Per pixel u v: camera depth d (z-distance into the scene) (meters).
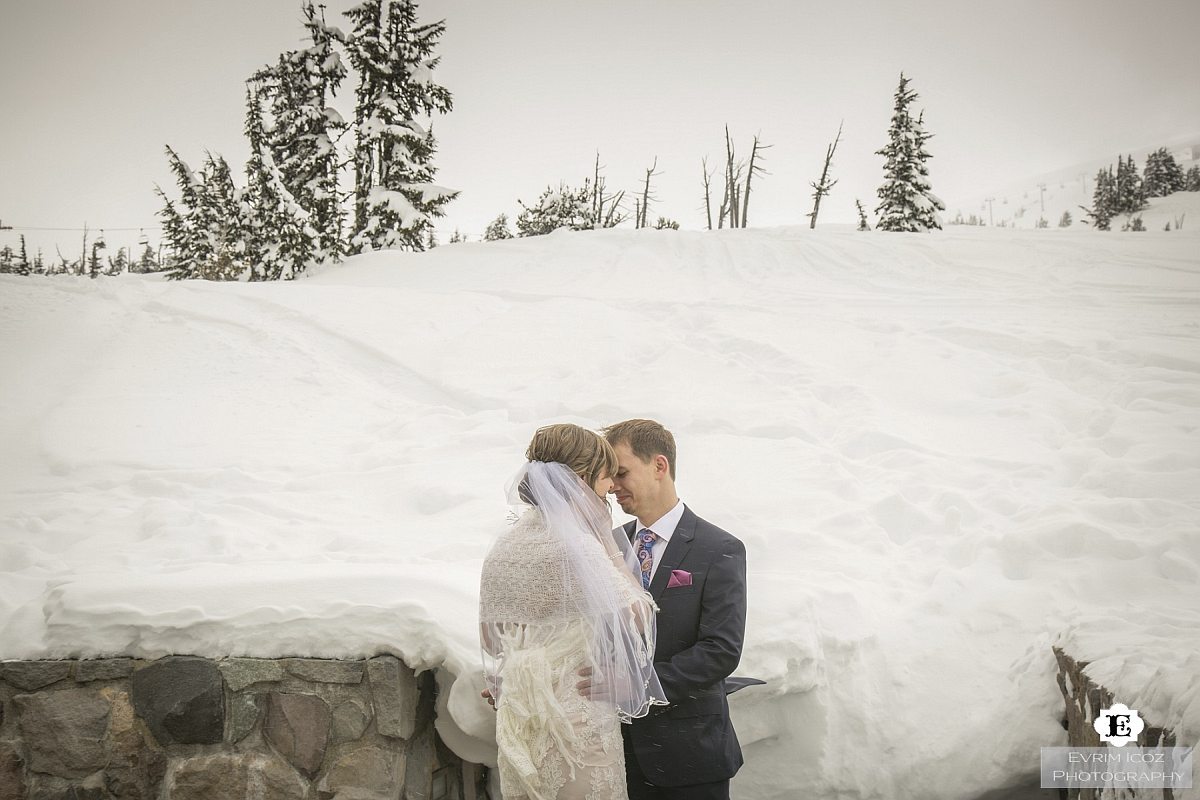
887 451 7.47
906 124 41.88
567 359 10.32
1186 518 5.44
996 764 3.94
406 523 6.14
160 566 5.02
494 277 19.91
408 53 33.62
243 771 3.81
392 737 3.72
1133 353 9.41
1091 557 5.09
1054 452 7.23
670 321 12.27
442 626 3.76
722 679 3.09
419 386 9.91
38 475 7.33
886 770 4.03
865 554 5.59
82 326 11.22
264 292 13.32
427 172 33.47
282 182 30.48
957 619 4.66
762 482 6.76
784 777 4.05
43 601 4.17
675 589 3.19
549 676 2.87
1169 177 114.88
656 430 3.34
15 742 3.95
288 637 3.84
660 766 3.12
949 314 12.28
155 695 3.87
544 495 2.99
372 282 21.16
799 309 12.87
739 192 55.72
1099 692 3.33
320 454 7.84
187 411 8.87
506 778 2.99
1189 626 3.99
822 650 4.22
